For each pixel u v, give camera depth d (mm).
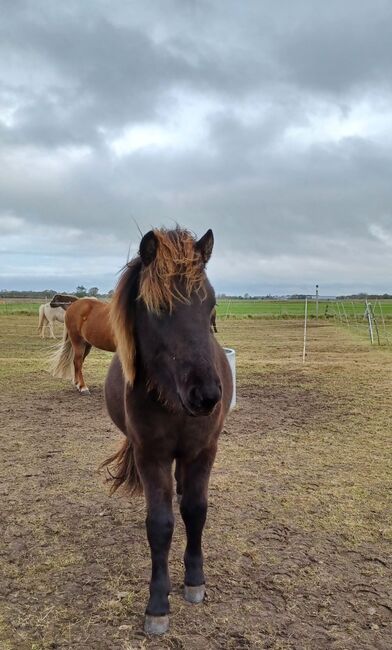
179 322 2340
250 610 2781
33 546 3482
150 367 2492
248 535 3633
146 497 2695
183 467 2816
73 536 3631
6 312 34906
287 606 2824
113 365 3410
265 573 3146
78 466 5098
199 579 2861
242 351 15281
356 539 3594
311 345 17125
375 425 6672
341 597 2916
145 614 2658
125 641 2539
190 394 2230
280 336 20734
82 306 8250
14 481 4684
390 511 4062
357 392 8773
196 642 2529
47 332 21438
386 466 5117
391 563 3291
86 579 3084
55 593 2939
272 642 2533
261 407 7723
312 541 3561
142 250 2436
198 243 2539
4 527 3758
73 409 7590
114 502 4227
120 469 3451
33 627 2639
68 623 2674
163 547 2662
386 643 2541
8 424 6699
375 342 17953
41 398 8320
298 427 6602
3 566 3223
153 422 2574
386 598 2914
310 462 5246
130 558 3332
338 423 6789
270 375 10438
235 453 5531
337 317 33750
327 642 2543
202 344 2309
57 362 8727
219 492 4410
